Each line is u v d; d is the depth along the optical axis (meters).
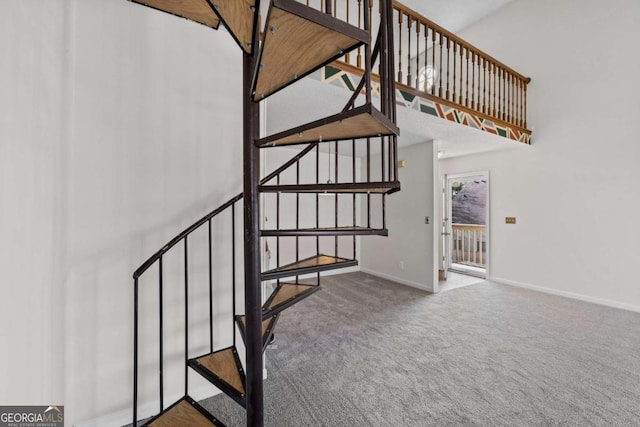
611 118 3.46
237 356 1.66
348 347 2.42
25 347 1.05
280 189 1.37
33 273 1.11
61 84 1.31
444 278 4.87
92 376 1.48
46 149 1.20
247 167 1.35
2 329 0.91
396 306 3.49
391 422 1.56
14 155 0.98
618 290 3.41
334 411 1.65
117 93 1.55
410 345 2.46
